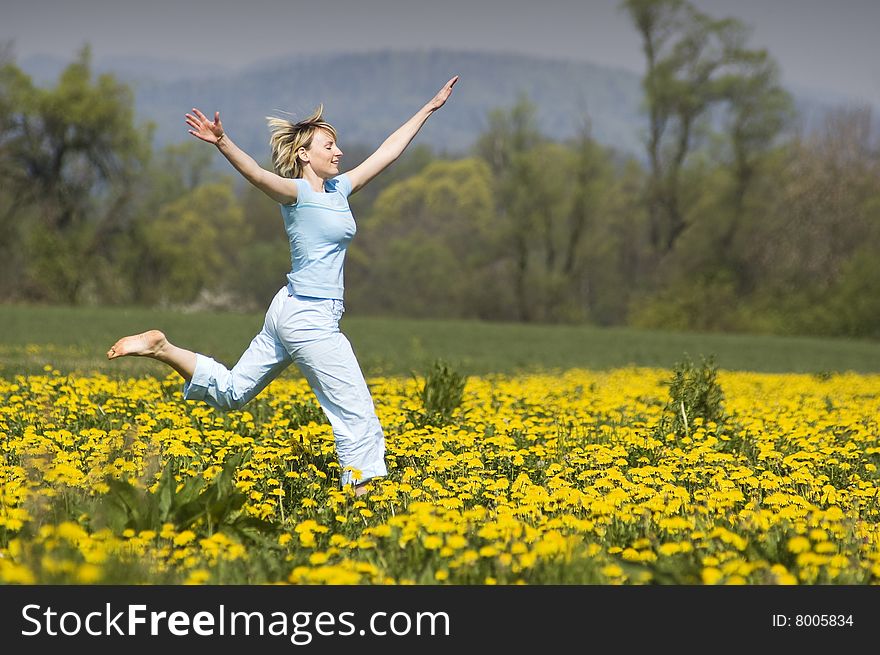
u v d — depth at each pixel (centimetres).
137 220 10612
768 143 10944
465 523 820
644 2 10900
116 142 10300
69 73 10275
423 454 1199
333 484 1071
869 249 9806
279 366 1032
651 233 12119
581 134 11562
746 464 1244
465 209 15962
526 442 1400
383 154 1081
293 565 748
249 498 924
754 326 9550
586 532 838
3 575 632
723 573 711
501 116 11669
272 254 14212
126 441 1100
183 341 4550
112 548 714
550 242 11681
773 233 10762
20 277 10294
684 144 11438
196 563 722
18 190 10219
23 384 1838
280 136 1021
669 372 3422
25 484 930
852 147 10800
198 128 925
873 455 1423
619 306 12725
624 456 1255
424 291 13400
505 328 8081
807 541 755
